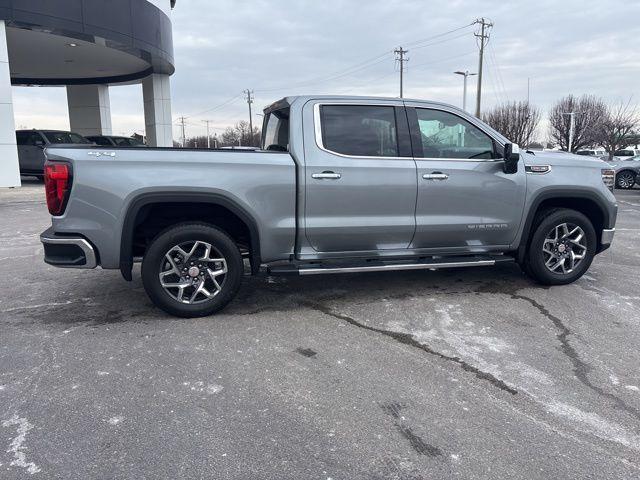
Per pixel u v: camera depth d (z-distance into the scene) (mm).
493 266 6629
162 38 20953
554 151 5992
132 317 4770
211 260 4664
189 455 2750
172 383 3518
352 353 4000
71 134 20125
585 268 5754
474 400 3311
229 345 4145
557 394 3393
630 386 3506
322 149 4812
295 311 4945
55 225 4391
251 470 2635
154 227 4855
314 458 2730
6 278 6113
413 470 2637
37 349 4055
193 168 4477
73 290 5613
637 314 4871
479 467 2660
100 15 17219
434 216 5129
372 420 3080
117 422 3051
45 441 2863
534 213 5453
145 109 25922
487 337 4320
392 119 5012
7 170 16656
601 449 2818
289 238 4820
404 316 4809
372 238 5020
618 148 47562
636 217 11734
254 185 4617
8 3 15234
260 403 3268
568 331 4453
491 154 5305
